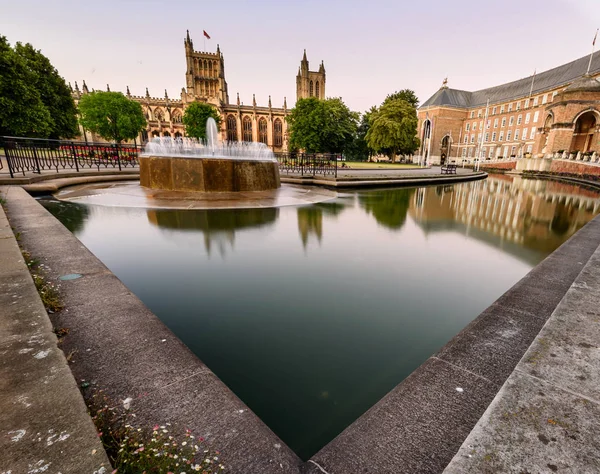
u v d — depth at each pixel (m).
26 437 1.02
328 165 22.47
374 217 7.80
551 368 1.48
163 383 1.50
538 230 6.82
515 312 2.40
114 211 6.98
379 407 1.47
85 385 1.46
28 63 34.66
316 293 3.34
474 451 1.06
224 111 83.00
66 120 38.38
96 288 2.47
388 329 2.66
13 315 1.78
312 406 1.78
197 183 9.80
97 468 0.95
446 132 71.12
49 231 3.98
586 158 28.06
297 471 1.14
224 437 1.23
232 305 3.01
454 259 4.67
